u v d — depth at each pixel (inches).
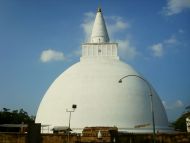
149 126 2135.8
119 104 2144.4
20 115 3440.0
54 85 2406.5
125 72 2338.8
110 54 2539.4
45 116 2258.9
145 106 2210.9
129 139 1786.4
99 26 2620.6
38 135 613.0
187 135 1825.8
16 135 1833.2
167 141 1814.7
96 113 2110.0
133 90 2237.9
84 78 2279.8
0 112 3154.5
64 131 2009.1
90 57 2532.0
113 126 1985.7
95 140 1680.6
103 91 2187.5
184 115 2967.5
